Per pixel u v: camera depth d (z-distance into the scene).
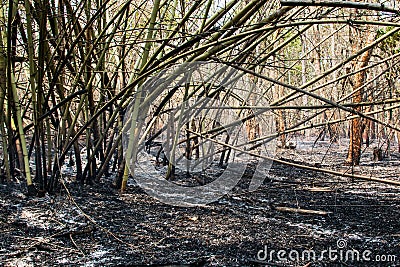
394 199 4.45
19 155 4.09
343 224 3.40
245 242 2.88
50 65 3.80
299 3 2.25
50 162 3.78
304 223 3.42
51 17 3.58
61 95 4.01
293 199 4.34
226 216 3.54
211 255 2.61
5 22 3.82
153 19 3.43
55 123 4.19
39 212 3.24
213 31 2.79
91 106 4.16
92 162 4.32
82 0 3.41
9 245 2.65
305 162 7.58
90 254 2.58
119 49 4.57
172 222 3.28
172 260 2.51
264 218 3.53
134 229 3.06
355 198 4.47
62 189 3.88
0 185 3.91
